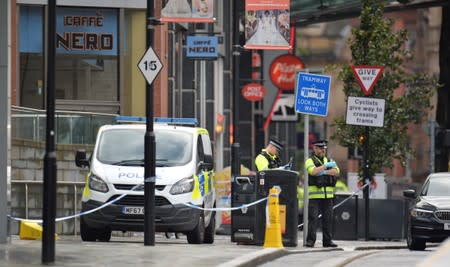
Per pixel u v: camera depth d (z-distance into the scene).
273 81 143.25
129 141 70.75
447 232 73.25
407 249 77.25
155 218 67.00
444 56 113.81
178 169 68.75
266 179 68.50
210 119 131.38
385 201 91.44
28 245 57.34
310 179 71.88
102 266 46.84
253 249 59.03
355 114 85.88
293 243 68.56
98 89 100.69
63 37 100.25
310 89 73.06
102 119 89.56
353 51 102.44
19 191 80.44
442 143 100.38
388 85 104.38
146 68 62.72
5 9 57.84
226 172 103.94
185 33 117.12
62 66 100.25
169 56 108.88
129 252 54.12
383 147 104.75
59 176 85.88
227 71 144.62
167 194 67.31
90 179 68.19
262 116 164.12
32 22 99.56
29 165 82.75
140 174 67.75
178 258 51.22
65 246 58.12
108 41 100.88
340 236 90.31
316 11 112.62
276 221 63.53
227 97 144.88
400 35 104.62
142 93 101.38
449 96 113.00
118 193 67.19
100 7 100.44
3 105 57.91
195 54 98.75
